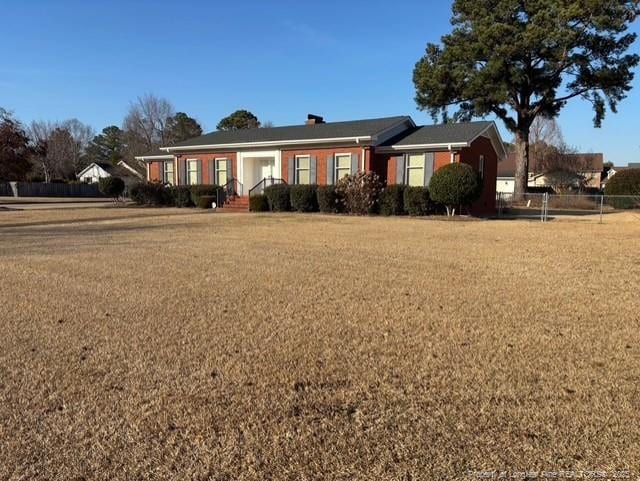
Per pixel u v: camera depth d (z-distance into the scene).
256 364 3.39
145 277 6.26
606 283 5.90
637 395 2.90
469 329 4.13
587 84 27.56
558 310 4.70
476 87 27.69
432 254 8.18
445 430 2.53
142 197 24.97
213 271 6.66
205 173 24.23
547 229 12.67
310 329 4.14
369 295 5.30
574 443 2.40
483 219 16.33
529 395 2.90
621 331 4.07
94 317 4.50
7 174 25.34
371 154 19.66
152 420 2.64
